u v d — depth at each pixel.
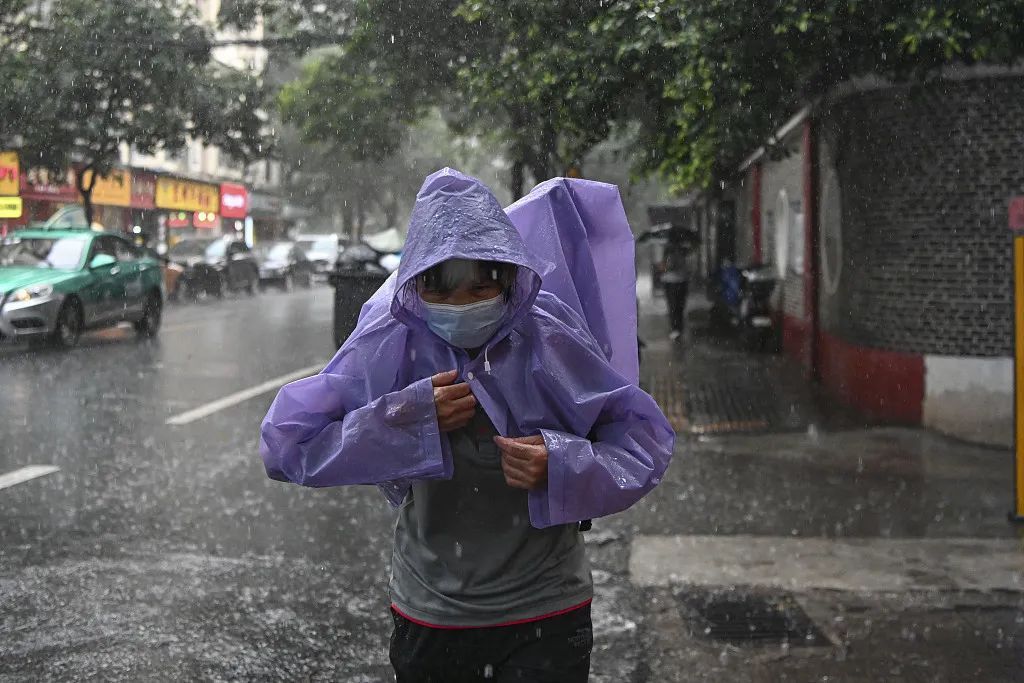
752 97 8.86
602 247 2.93
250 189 47.41
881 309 10.63
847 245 11.57
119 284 16.91
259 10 20.16
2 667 4.34
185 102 23.72
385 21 15.59
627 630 4.85
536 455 2.43
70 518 6.58
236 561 5.79
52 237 16.77
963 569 5.72
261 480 7.70
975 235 9.82
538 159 15.60
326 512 6.86
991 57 8.37
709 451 9.05
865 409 10.96
